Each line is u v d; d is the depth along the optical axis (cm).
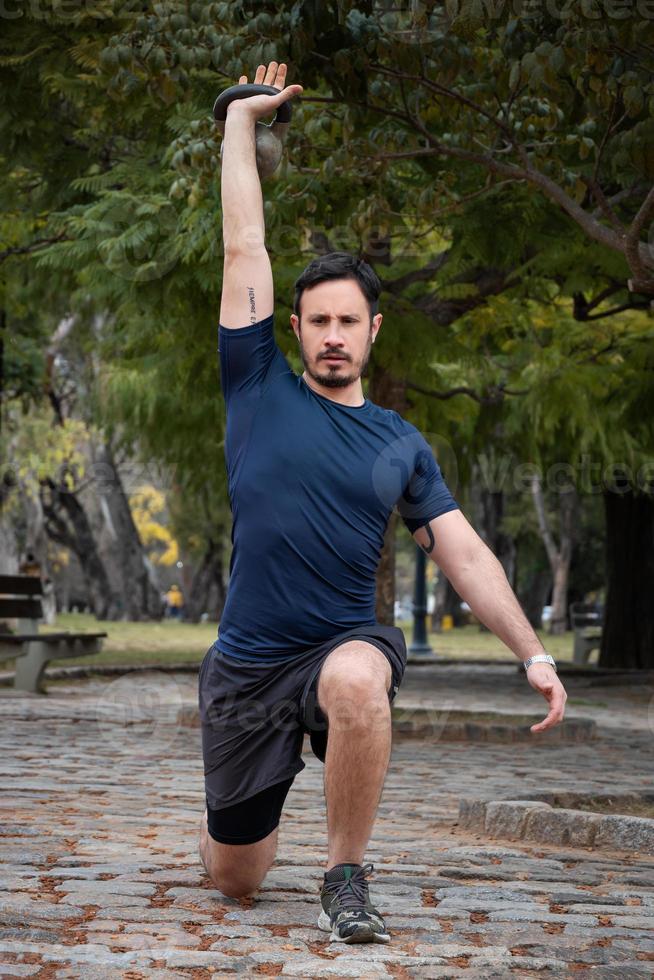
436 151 870
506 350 1877
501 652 3506
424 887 516
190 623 6119
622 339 1833
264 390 432
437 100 863
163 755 978
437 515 433
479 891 507
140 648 2986
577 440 2200
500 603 420
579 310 1416
